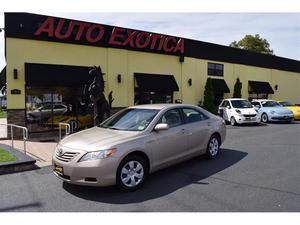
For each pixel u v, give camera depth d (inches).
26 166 267.3
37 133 513.3
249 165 274.8
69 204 185.3
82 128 564.4
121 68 621.6
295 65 1167.6
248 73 959.0
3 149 323.6
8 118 485.4
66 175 199.9
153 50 676.1
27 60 501.0
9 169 257.9
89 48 574.2
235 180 229.0
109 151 196.9
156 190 208.5
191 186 215.8
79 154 196.7
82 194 202.8
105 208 178.2
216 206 177.8
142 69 660.7
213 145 300.2
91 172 192.1
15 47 489.4
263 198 189.5
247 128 592.1
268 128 589.6
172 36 715.4
